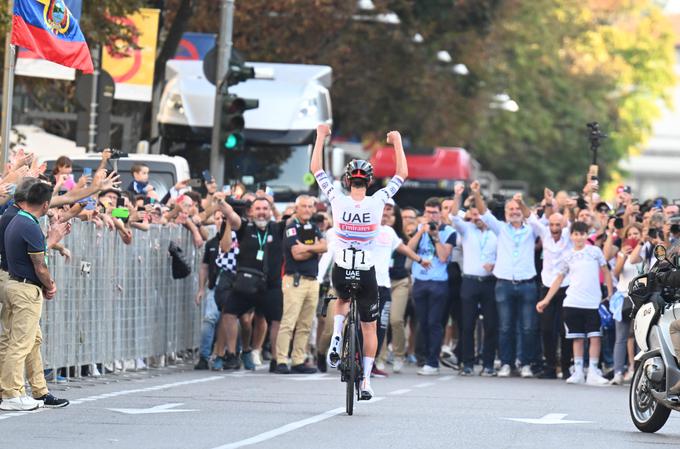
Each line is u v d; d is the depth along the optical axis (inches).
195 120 2453.2
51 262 1445.6
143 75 2486.5
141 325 1744.6
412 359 2269.9
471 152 5334.6
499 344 1989.4
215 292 1839.3
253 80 2532.0
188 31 3408.0
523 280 1959.9
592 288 1856.5
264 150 2476.6
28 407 1214.3
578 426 1212.5
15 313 1213.7
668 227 1790.1
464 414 1288.1
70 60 1683.1
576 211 2023.9
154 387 1492.4
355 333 1249.4
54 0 1657.2
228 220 1782.7
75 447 966.4
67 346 1503.4
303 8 3535.9
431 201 1999.3
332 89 3890.3
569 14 5767.7
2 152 1688.0
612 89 5999.0
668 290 1193.4
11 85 1692.9
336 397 1419.8
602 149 5940.0
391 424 1170.0
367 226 1247.5
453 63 4244.6
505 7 4232.3
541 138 5536.4
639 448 1056.2
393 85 4033.0
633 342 1911.9
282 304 1822.1
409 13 3998.5
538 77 5344.5
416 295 2004.2
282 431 1084.5
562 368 1952.5
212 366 1840.6
